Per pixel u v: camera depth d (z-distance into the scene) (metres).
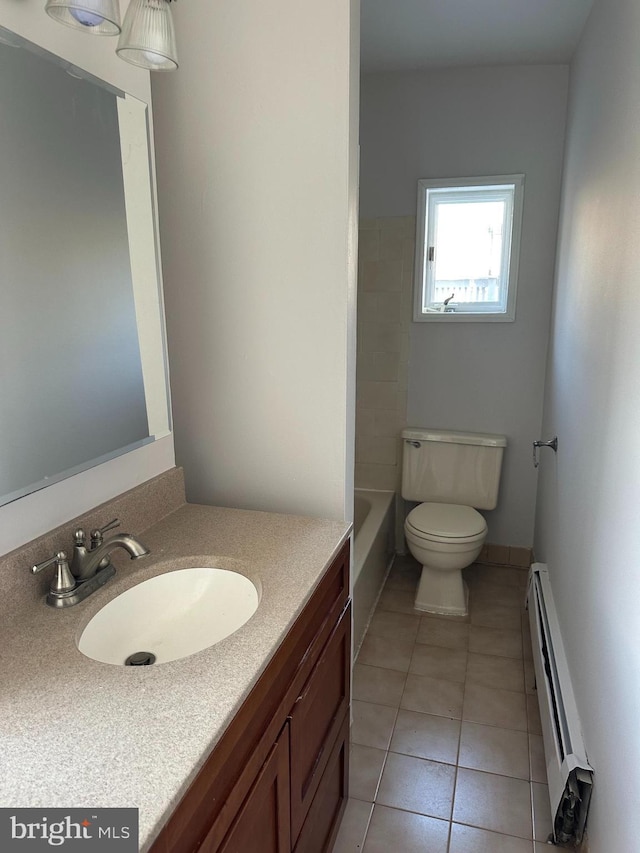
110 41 1.33
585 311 1.88
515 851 1.57
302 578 1.24
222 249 1.66
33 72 1.11
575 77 2.45
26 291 1.12
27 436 1.14
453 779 1.81
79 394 1.28
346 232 1.56
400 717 2.07
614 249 1.51
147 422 1.52
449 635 2.55
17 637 1.02
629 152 1.40
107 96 1.32
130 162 1.41
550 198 2.76
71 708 0.85
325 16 1.45
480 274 2.98
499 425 3.04
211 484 1.85
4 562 1.07
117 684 0.90
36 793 0.70
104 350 1.35
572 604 1.86
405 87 2.83
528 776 1.81
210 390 1.78
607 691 1.34
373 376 3.14
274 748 1.05
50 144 1.16
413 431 3.06
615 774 1.24
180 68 1.58
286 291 1.64
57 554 1.13
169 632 1.28
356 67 1.54
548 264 2.82
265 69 1.52
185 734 0.80
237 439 1.79
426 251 2.98
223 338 1.73
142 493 1.48
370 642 2.51
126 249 1.41
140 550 1.18
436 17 2.24
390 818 1.67
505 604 2.80
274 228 1.61
